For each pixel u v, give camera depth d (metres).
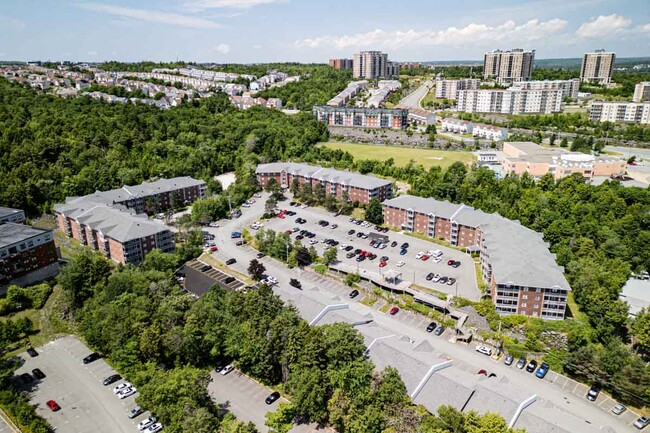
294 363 120.81
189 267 193.12
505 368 134.75
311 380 111.19
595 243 194.75
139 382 122.00
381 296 171.88
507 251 169.75
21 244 180.38
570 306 162.75
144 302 144.62
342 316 138.38
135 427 115.00
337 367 115.81
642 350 138.75
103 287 163.25
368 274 182.25
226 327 136.12
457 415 96.38
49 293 174.25
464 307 159.00
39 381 132.12
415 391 109.31
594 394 122.69
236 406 120.94
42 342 150.88
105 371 136.62
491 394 104.81
